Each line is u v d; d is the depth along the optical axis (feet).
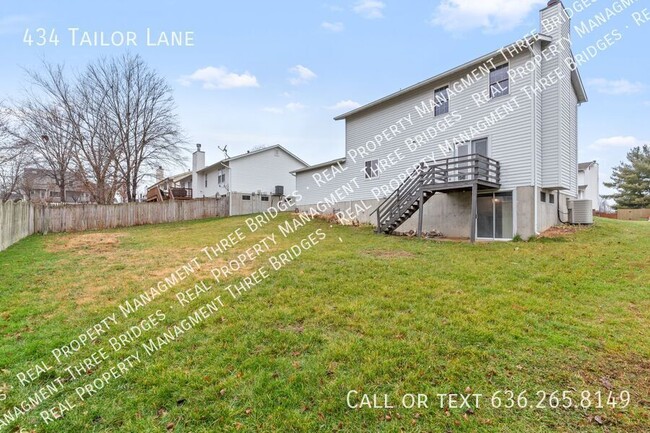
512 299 15.58
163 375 9.91
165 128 81.35
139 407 8.63
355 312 14.28
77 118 73.61
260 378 9.61
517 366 10.12
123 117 78.28
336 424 7.88
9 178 74.95
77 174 74.08
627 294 16.37
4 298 16.93
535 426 7.72
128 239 39.22
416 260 23.80
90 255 28.81
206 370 10.12
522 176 34.04
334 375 9.72
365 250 28.14
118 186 78.54
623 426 7.72
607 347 11.22
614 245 27.14
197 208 68.90
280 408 8.39
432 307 14.65
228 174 77.36
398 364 10.23
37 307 15.65
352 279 19.13
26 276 21.30
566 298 15.88
